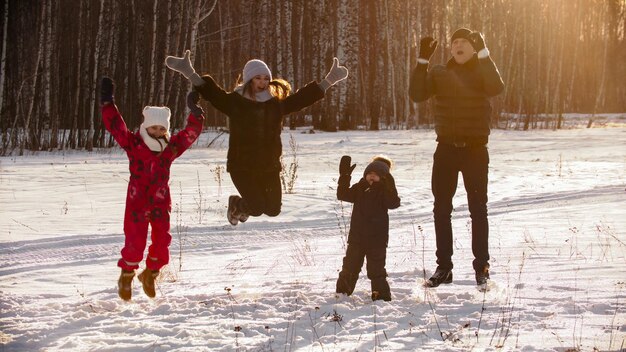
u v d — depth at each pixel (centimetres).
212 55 5344
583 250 953
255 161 680
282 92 702
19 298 752
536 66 6600
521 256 921
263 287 774
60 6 4100
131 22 4388
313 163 2667
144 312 677
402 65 5797
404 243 1088
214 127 5147
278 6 4972
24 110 3838
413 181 2120
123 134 662
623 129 5359
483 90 768
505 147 3638
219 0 5244
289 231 1284
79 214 1459
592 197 1667
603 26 8369
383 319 629
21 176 2136
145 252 1055
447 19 6066
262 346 548
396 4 5794
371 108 5316
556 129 5469
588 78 8562
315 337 583
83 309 695
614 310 634
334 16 5531
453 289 741
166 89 4044
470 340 555
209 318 648
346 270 710
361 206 711
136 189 664
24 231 1256
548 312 629
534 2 6425
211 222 1366
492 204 1628
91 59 4038
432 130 5066
